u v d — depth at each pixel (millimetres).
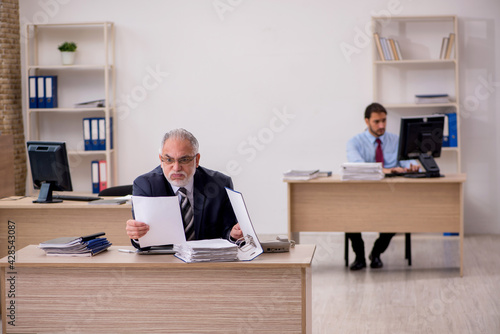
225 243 2961
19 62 7152
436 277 5277
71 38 7289
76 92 7340
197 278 2879
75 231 4688
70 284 2938
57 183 4672
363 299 4699
